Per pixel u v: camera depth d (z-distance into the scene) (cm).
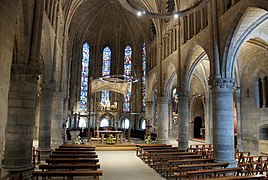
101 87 2950
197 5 1080
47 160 1122
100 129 3906
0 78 617
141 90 3978
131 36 4094
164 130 2702
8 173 1059
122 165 1572
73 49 3956
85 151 1528
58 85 2336
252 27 1388
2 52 622
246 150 2214
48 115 1833
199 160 1203
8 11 654
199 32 1805
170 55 2472
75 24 3478
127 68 4178
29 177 1121
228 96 1416
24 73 1149
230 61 1442
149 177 1231
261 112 2070
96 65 4181
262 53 2056
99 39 4206
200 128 3566
